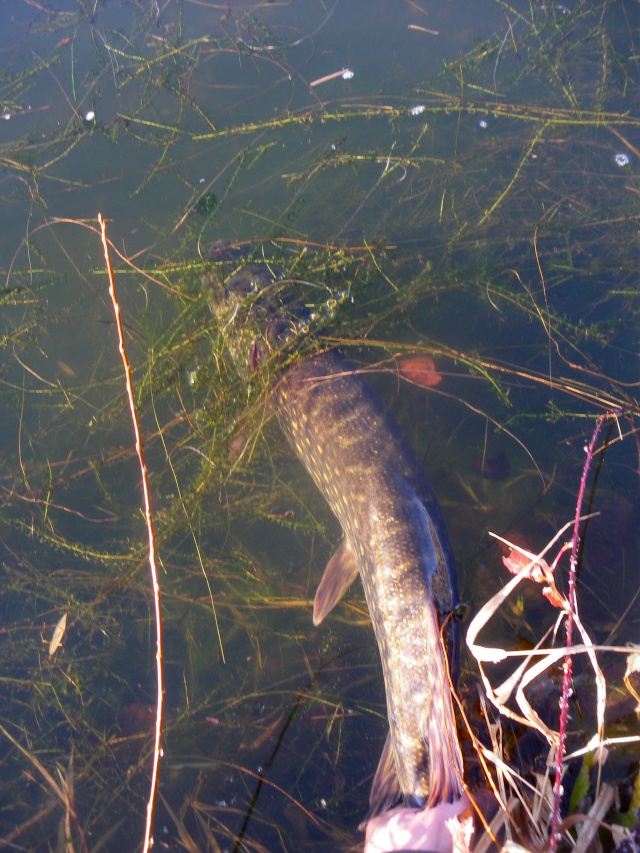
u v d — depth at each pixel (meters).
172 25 1.33
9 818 0.80
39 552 0.94
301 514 0.94
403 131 1.21
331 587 0.85
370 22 1.39
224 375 0.97
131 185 1.20
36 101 1.31
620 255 1.04
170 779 0.81
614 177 1.12
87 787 0.81
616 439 0.90
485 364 0.93
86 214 1.17
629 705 0.74
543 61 1.23
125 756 0.82
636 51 1.24
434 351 0.94
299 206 1.08
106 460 0.98
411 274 1.05
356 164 1.17
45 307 1.08
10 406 1.04
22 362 1.06
